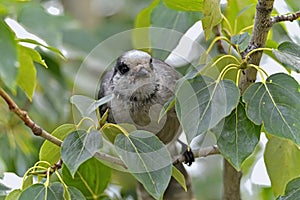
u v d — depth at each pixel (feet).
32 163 31.76
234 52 25.99
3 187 25.09
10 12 25.76
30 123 21.57
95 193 26.21
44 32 26.13
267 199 30.86
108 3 40.93
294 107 20.15
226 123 20.86
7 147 31.60
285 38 29.35
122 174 30.83
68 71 33.96
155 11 27.58
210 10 21.91
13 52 19.81
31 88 24.23
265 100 20.31
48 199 20.76
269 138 23.13
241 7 27.81
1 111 31.58
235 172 27.37
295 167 23.31
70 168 20.10
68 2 38.45
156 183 20.07
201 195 36.14
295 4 27.02
